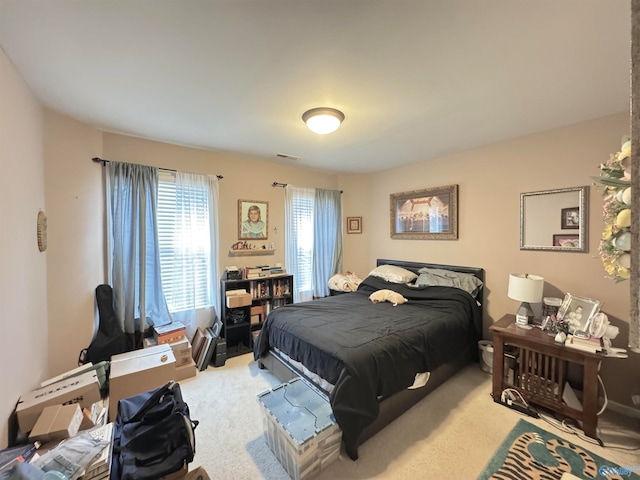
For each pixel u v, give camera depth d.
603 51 1.52
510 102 2.11
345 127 2.60
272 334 2.75
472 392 2.53
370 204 4.64
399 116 2.35
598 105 2.16
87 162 2.55
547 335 2.26
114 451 1.36
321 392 2.07
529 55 1.56
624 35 1.39
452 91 1.95
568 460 1.76
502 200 3.04
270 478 1.66
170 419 1.43
